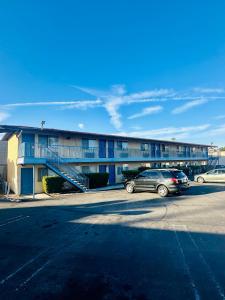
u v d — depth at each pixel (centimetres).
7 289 432
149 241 678
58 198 1645
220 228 795
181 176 1580
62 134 2333
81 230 809
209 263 525
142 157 3062
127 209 1153
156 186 1594
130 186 1780
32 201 1540
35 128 2033
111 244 660
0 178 2577
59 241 696
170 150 3778
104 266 519
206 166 4194
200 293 408
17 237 743
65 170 2067
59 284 446
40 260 560
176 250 604
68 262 545
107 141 2809
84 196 1700
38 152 1984
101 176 2356
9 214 1112
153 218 955
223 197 1480
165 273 482
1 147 2700
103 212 1098
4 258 577
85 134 2436
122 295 406
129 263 532
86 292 418
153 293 410
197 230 775
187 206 1193
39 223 920
